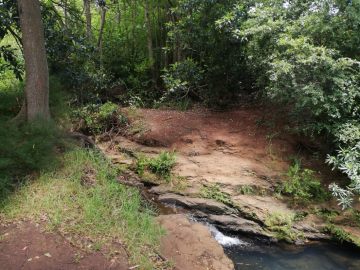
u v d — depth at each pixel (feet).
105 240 13.24
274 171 21.65
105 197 15.56
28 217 13.67
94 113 26.23
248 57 27.91
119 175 21.02
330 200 19.67
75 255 12.40
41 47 18.60
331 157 19.29
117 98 34.14
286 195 20.17
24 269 11.54
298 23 22.16
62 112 21.98
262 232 17.93
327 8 21.39
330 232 17.94
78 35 25.90
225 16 26.73
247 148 23.86
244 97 31.22
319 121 21.49
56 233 13.14
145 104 33.88
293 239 17.67
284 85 21.54
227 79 29.96
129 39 40.11
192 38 29.78
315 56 19.15
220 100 30.91
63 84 24.81
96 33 39.34
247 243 17.78
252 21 25.02
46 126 18.19
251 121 26.73
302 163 22.18
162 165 21.80
